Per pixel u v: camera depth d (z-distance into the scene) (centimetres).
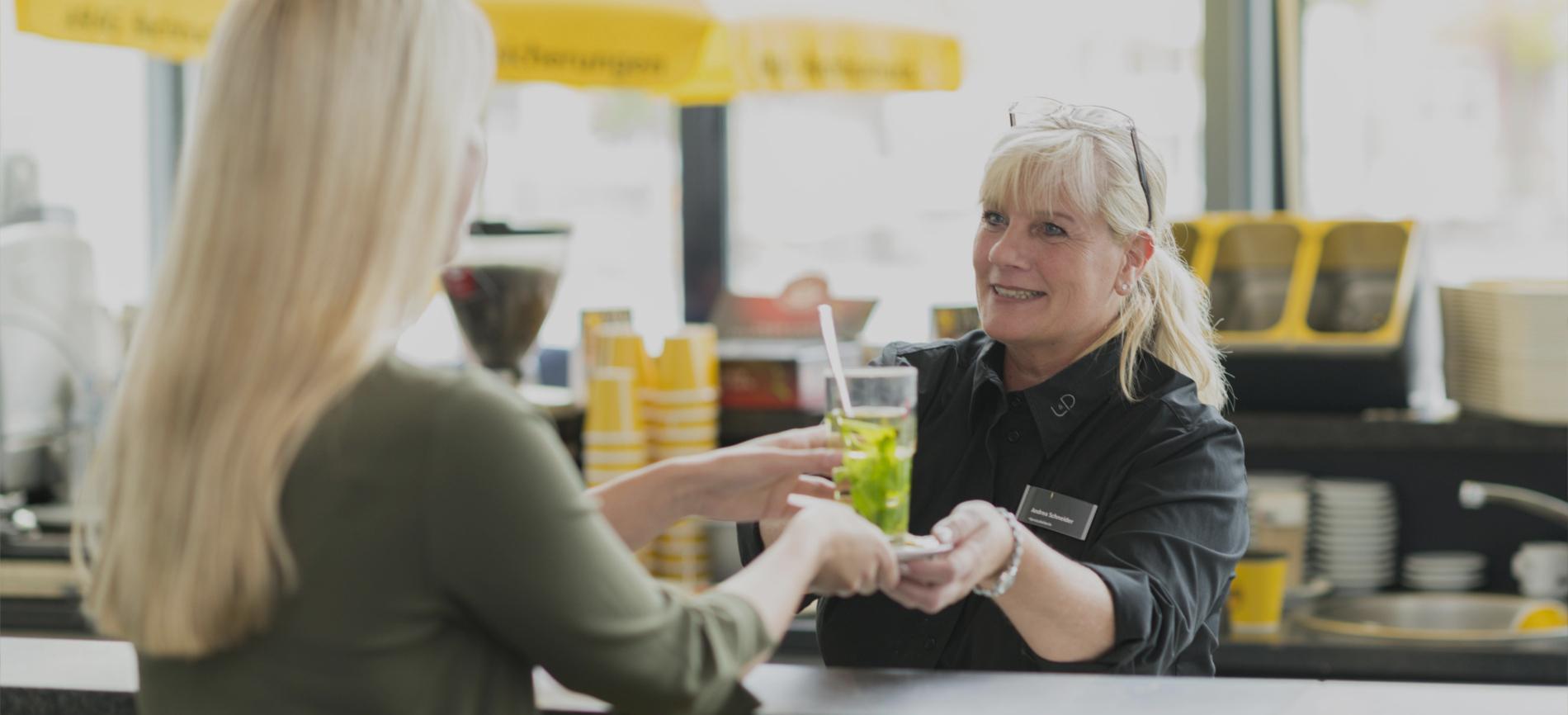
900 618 180
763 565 116
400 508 98
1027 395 182
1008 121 190
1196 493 172
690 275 417
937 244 402
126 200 442
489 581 98
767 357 370
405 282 104
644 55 334
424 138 103
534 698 110
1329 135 379
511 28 331
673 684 104
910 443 135
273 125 100
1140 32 383
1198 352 191
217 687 101
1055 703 122
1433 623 338
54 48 425
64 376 367
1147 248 183
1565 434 329
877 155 403
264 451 97
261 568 97
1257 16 380
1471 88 369
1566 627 312
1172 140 386
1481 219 371
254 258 99
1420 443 337
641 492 150
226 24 104
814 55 352
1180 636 163
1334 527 347
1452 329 347
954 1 384
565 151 421
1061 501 178
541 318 359
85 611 109
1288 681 128
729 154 413
